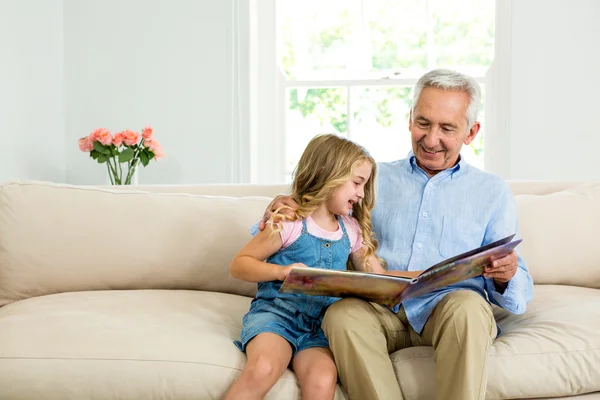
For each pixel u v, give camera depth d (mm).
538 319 1811
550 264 2217
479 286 1837
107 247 2154
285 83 3797
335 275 1518
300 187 1844
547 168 3463
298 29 3789
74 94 3768
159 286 2191
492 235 1885
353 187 1782
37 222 2145
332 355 1632
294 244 1796
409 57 3709
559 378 1617
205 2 3646
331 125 3797
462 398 1483
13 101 3316
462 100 1815
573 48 3410
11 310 1921
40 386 1587
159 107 3705
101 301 1937
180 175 3707
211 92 3662
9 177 3293
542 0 3426
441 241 1879
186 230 2201
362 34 3738
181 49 3674
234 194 2449
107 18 3723
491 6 3607
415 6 3684
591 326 1709
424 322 1741
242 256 1751
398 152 3752
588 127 3414
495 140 3584
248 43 3635
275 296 1784
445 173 1927
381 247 1940
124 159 3293
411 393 1608
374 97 3750
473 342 1515
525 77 3463
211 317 1882
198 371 1591
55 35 3691
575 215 2256
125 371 1589
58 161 3729
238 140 3664
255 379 1530
